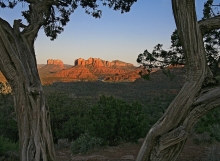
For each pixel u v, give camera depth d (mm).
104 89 91625
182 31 2854
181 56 7613
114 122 10711
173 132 2844
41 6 4039
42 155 3453
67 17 5715
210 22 2873
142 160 2986
